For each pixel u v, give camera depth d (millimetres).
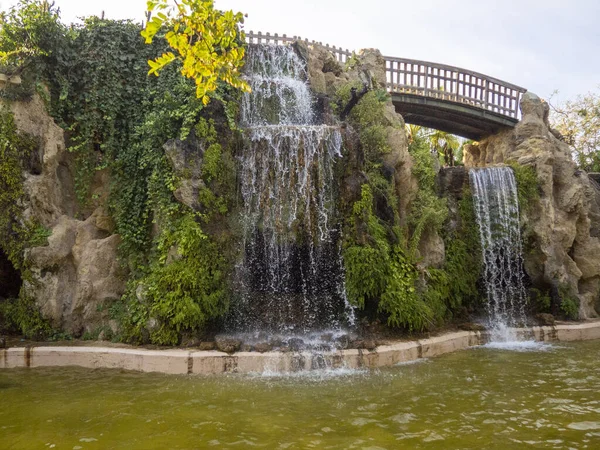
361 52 16016
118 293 10414
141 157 10945
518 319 12891
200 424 5770
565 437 5414
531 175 14539
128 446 5117
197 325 9258
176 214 10039
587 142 25547
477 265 13414
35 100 10547
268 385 7477
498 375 8156
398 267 10688
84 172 11180
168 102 10547
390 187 11836
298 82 13734
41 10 10656
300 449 5047
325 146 10758
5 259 10625
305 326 10125
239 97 11922
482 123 18766
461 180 14062
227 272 10000
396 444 5199
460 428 5676
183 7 4922
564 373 8312
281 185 10594
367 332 9984
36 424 5766
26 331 9672
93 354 8703
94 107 11109
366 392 7129
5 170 9953
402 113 18250
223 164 10375
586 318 13672
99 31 11383
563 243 14492
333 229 10586
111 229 11094
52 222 10438
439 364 8945
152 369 8328
